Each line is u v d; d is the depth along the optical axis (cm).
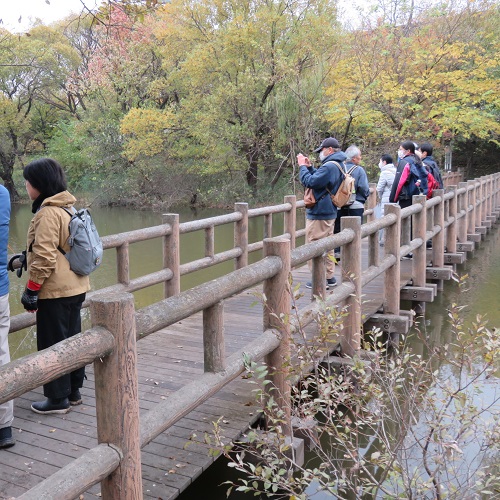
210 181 2383
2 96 2856
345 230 444
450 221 923
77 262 310
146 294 894
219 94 1991
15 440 304
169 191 2402
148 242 1412
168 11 2105
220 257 646
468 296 804
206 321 279
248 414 337
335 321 314
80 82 2659
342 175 561
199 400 259
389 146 1761
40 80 2892
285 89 1864
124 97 2548
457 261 945
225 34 1958
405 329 554
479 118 1633
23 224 1953
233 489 340
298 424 331
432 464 316
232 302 620
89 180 2802
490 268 991
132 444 204
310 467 361
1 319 280
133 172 2498
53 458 287
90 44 2814
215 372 279
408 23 1906
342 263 452
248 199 2175
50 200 299
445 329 668
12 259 337
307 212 577
